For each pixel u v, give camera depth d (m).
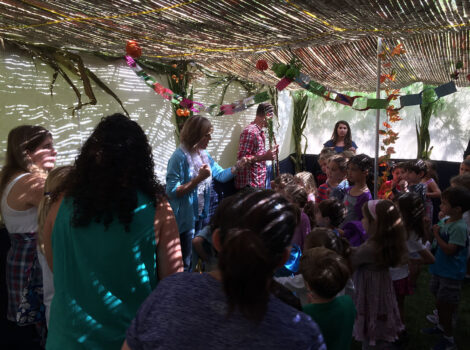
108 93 3.19
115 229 1.21
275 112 6.00
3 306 2.49
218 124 4.94
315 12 2.09
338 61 4.05
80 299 1.20
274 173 5.97
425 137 6.19
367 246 2.25
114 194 1.20
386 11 2.07
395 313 2.29
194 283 0.90
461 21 2.28
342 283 1.57
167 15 2.08
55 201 1.31
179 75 4.04
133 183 1.24
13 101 2.55
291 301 1.00
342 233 2.69
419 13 2.11
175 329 0.84
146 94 3.73
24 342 2.58
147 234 1.27
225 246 0.80
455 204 2.66
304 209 2.94
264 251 0.78
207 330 0.83
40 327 2.03
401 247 2.19
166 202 1.37
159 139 3.95
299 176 3.64
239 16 2.14
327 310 1.57
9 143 2.08
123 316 1.21
